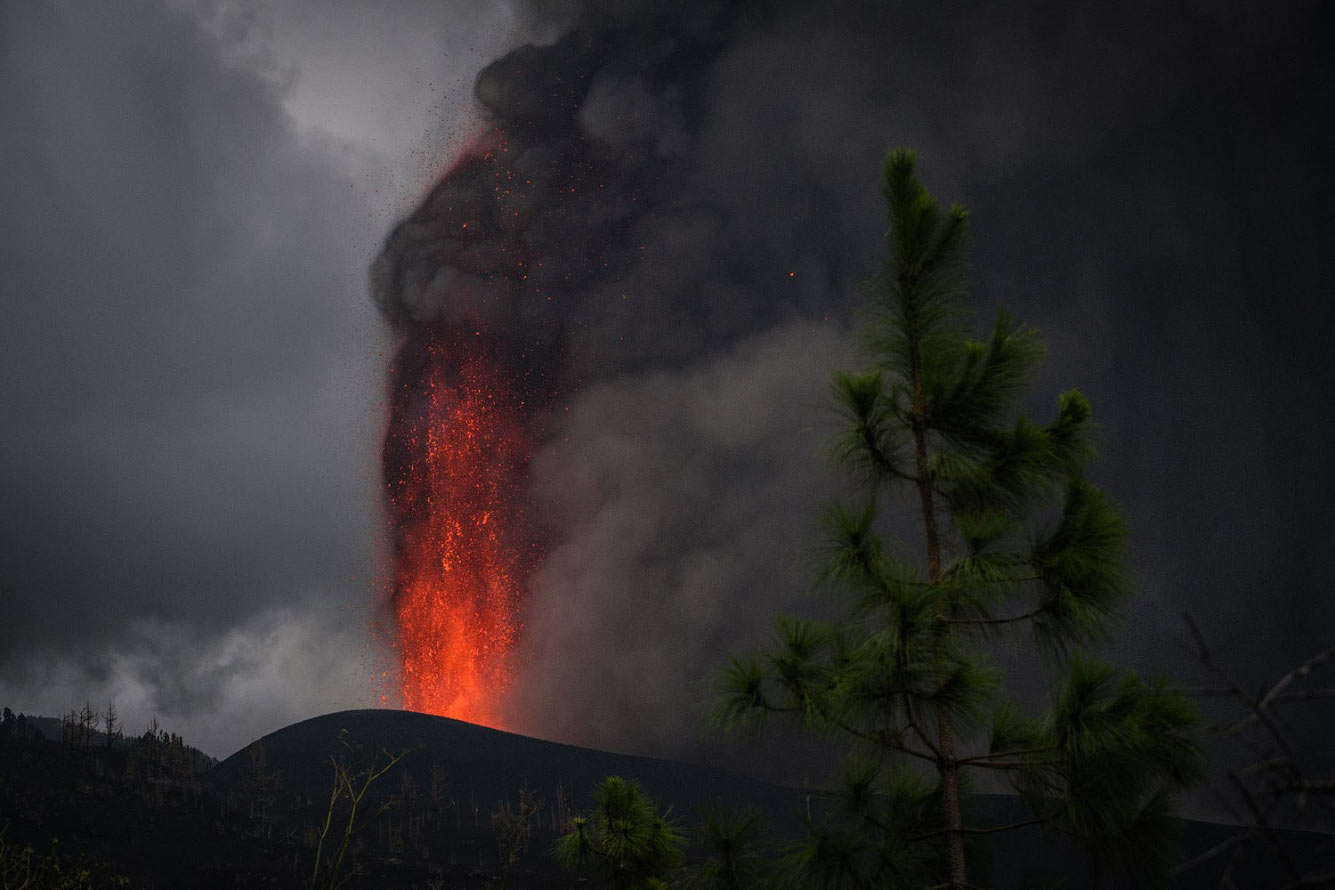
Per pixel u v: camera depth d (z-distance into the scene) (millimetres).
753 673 5148
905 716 5051
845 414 5613
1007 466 5371
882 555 5184
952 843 5031
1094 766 4621
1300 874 2371
